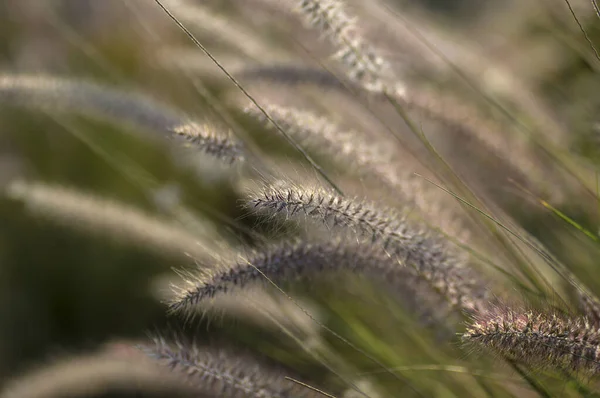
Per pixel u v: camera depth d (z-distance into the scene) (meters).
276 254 0.67
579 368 0.62
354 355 0.78
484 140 0.76
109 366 0.76
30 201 0.80
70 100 0.77
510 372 0.69
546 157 0.78
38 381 0.78
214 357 0.69
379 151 0.74
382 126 0.79
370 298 0.78
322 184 0.65
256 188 0.64
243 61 0.80
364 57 0.72
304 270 0.68
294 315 0.75
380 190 0.71
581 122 0.81
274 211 0.63
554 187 0.76
